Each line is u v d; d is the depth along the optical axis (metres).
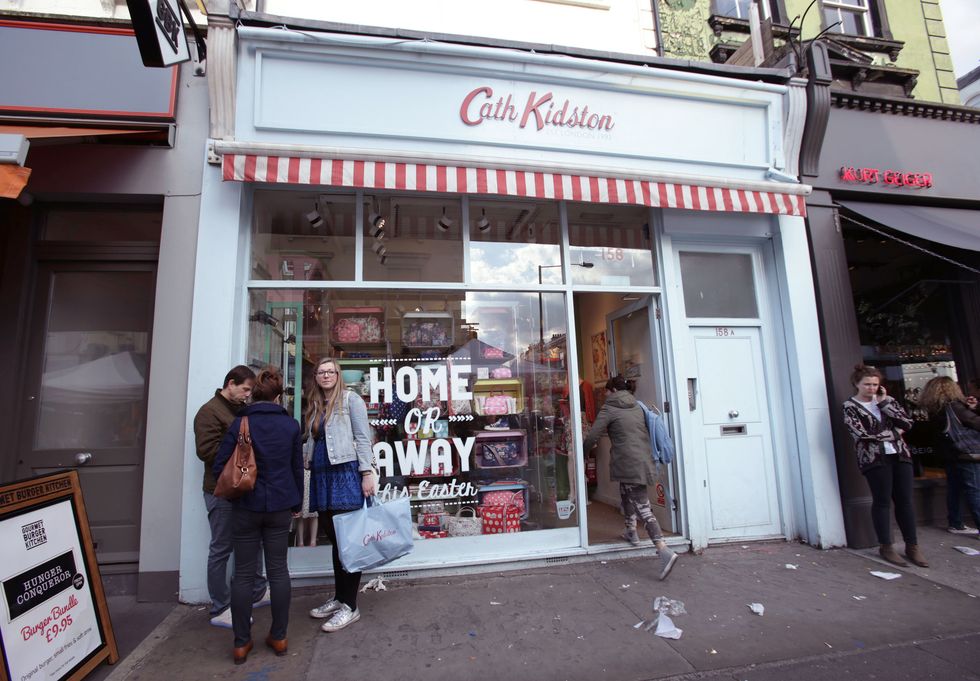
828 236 5.00
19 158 2.94
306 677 2.64
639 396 5.18
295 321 4.24
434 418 4.33
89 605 2.65
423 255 4.46
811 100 4.89
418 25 4.83
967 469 4.79
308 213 4.32
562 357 4.58
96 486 3.82
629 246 4.89
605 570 4.08
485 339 4.50
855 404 4.36
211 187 3.90
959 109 5.45
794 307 4.82
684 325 4.82
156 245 4.05
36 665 2.27
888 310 5.93
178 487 3.62
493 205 4.64
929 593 3.59
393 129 4.12
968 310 5.85
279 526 2.85
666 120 4.68
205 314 3.76
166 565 3.57
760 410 4.89
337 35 3.92
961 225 5.30
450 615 3.32
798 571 4.01
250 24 3.96
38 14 3.78
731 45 5.86
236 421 2.79
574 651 2.87
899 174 5.24
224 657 2.84
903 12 6.68
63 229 4.07
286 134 4.00
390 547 3.12
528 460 4.43
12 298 3.83
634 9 5.38
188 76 4.02
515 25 5.04
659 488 4.86
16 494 2.29
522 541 4.21
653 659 2.78
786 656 2.79
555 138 4.43
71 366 3.95
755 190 4.66
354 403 3.26
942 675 2.59
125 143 3.94
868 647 2.88
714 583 3.79
